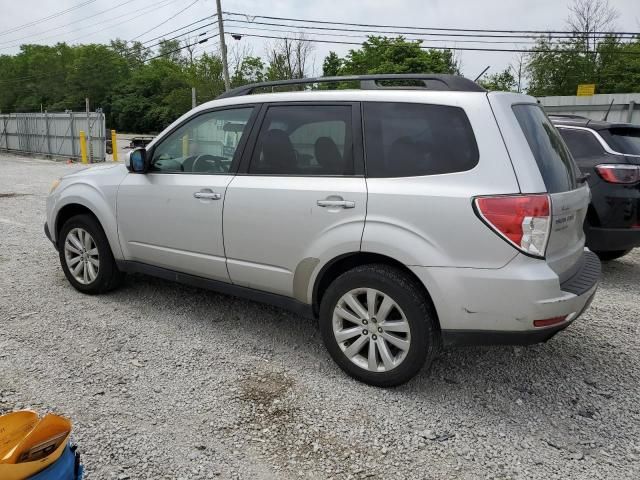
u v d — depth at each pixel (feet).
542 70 167.22
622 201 18.37
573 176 11.52
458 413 10.21
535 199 9.36
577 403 10.70
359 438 9.36
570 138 19.98
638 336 14.08
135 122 272.10
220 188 12.61
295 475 8.39
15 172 55.47
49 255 20.72
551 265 9.75
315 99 11.80
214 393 10.67
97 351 12.34
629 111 55.06
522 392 11.07
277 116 12.27
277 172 12.00
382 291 10.51
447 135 10.21
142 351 12.42
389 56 138.00
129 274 17.95
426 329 10.23
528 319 9.46
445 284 9.82
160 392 10.64
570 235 10.70
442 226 9.81
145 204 14.06
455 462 8.79
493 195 9.48
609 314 15.80
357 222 10.65
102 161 69.82
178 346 12.75
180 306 15.34
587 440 9.48
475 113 10.04
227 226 12.49
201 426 9.55
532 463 8.81
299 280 11.61
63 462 4.99
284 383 11.15
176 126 14.03
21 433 5.08
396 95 10.92
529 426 9.86
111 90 295.48
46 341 12.77
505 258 9.42
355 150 11.03
